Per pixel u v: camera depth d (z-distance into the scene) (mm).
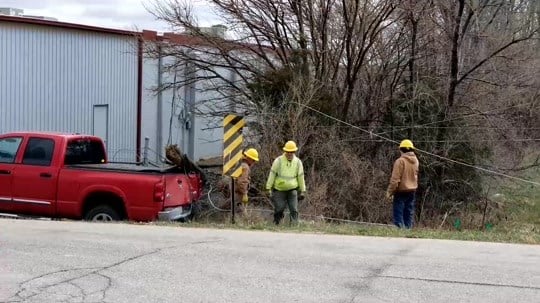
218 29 20562
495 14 19891
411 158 13234
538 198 20672
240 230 10047
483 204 19000
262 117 17953
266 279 6645
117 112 23703
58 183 11852
